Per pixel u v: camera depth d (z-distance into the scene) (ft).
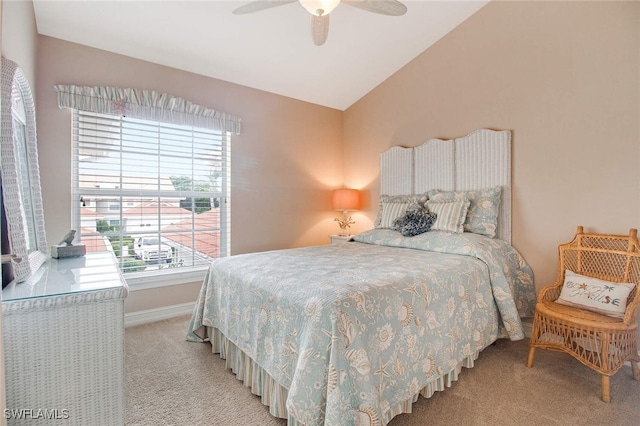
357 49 10.57
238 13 6.73
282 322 5.08
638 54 6.93
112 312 3.95
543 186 8.41
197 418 5.29
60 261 5.61
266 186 12.09
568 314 6.37
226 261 7.59
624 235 7.11
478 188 9.63
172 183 10.12
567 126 7.96
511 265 8.41
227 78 10.95
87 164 8.70
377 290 4.95
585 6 7.62
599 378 6.45
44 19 7.58
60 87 8.00
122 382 4.00
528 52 8.61
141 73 9.34
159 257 9.93
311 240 13.46
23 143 5.52
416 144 11.54
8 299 3.42
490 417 5.27
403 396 4.85
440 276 6.12
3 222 4.06
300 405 4.26
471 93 9.89
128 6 7.57
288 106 12.70
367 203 13.51
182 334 8.57
